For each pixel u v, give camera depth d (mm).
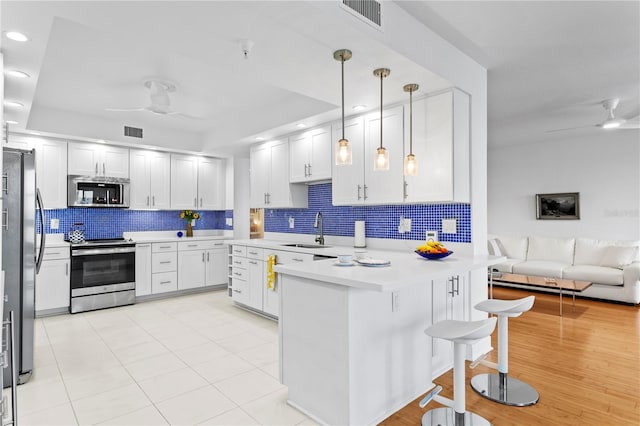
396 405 2209
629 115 4715
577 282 4613
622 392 2428
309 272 2053
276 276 3961
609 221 5570
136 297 4855
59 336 3510
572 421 2092
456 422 1949
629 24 2434
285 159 4477
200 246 5500
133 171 5090
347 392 1900
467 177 2949
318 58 2238
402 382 2258
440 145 2842
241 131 4625
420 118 2982
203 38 1991
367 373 2006
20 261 2584
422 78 2586
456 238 3061
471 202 2967
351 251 3438
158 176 5332
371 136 3395
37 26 1893
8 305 2508
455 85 2734
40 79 3357
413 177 3035
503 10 2252
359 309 1962
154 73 3250
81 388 2453
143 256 4918
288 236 4883
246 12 1739
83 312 4395
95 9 1719
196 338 3457
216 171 5996
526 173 6441
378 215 3723
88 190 4688
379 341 2088
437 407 2244
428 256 2592
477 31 2520
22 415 2125
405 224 3455
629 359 2984
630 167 5387
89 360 2922
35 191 2697
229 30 1911
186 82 3477
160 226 5645
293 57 2229
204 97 3916
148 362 2885
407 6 2203
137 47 2746
